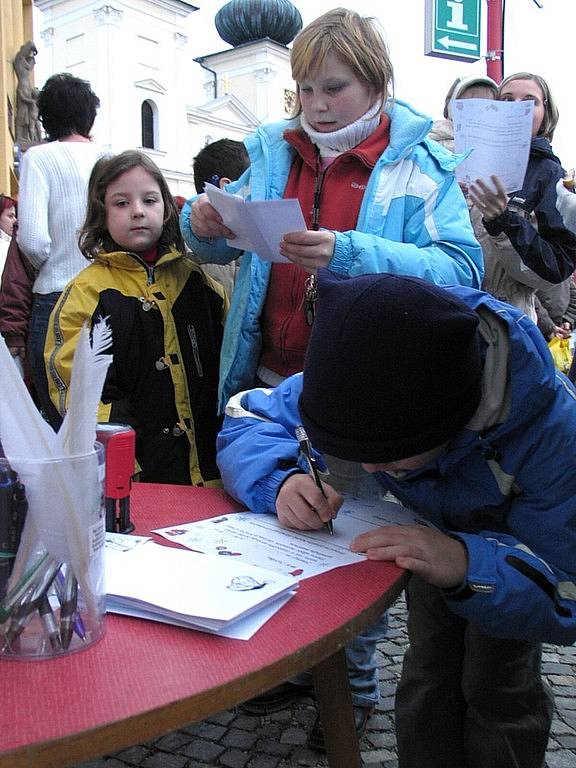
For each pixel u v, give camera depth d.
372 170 1.93
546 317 3.75
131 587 0.97
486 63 6.94
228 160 2.82
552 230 2.53
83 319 2.03
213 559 1.10
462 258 1.88
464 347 1.04
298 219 1.65
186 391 2.15
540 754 1.46
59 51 26.55
